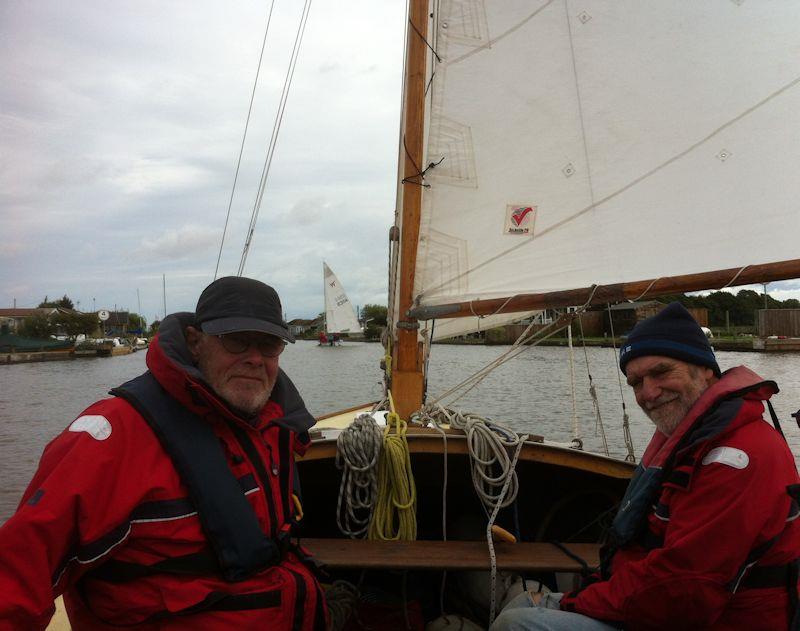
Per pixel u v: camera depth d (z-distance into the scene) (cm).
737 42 281
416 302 301
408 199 295
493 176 295
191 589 150
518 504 304
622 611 167
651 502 178
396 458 246
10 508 757
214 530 152
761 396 166
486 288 298
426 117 312
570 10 290
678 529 162
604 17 290
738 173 283
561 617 176
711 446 163
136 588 149
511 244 296
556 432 931
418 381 307
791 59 274
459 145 293
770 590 159
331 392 1742
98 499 140
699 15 285
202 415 163
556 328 308
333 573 281
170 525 150
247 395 168
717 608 155
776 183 279
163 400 160
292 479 192
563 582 273
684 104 289
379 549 233
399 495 248
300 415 191
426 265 299
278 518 171
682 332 180
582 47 293
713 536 155
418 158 292
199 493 152
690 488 164
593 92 293
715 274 265
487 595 259
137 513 148
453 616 254
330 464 287
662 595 158
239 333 167
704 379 181
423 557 225
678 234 289
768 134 279
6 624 126
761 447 158
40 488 136
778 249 278
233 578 154
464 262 297
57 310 6944
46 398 1936
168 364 157
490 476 255
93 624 152
